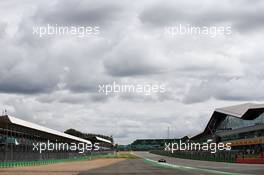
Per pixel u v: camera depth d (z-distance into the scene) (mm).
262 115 97625
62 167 62875
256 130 93688
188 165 70625
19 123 55781
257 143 90750
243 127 102750
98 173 45844
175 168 59156
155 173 45719
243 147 103188
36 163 73188
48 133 77062
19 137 64688
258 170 49969
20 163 64125
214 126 132750
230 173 44344
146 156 159750
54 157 89500
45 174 42844
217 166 63875
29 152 69875
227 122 119500
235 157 80188
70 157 109500
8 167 57656
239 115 106438
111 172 48125
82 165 73375
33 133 73188
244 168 55688
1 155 55688
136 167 64125
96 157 145750
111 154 186000
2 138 56781
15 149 62062
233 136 111125
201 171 49406
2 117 52219
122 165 73812
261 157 74250
